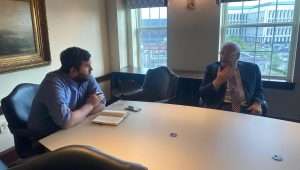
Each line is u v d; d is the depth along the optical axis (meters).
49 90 1.54
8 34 2.36
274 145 1.21
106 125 1.51
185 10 3.29
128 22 3.86
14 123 1.64
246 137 1.31
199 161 1.08
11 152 2.52
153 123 1.53
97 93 1.87
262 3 2.93
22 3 2.47
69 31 3.10
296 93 2.79
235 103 2.22
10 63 2.41
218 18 3.10
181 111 1.75
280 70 3.02
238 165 1.04
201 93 2.31
